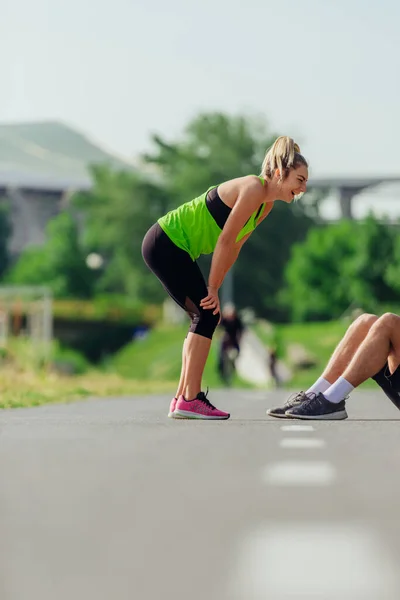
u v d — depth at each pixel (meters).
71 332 147.00
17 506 7.33
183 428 13.84
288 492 7.99
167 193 166.38
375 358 15.42
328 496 7.80
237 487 8.24
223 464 9.73
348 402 24.64
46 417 16.61
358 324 15.73
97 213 168.00
